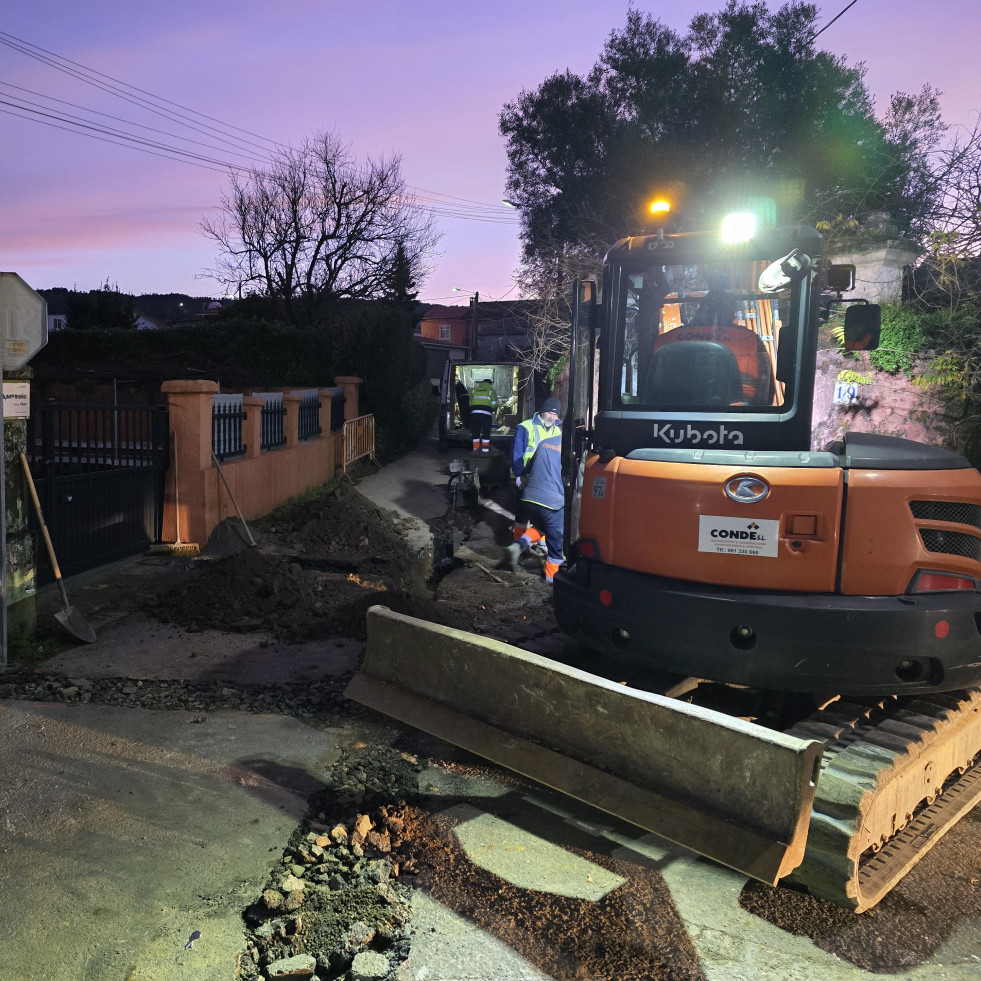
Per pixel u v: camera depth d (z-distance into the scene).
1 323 5.08
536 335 20.16
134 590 6.84
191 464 8.37
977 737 4.14
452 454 19.67
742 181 18.83
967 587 3.53
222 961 2.68
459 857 3.36
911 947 2.94
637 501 3.95
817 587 3.58
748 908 3.12
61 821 3.38
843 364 11.88
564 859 3.39
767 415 4.01
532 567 9.49
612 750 3.16
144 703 4.64
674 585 3.79
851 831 2.94
